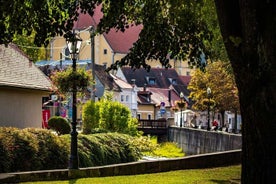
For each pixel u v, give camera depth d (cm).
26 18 1151
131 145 2892
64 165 2227
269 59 823
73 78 1908
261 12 824
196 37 1307
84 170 1628
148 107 10988
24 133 2089
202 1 1289
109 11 1263
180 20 1282
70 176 1591
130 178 1611
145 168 1798
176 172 1814
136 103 10556
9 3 1077
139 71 12025
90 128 3416
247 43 836
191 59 1335
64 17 1188
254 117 855
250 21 825
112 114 3600
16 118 2831
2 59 2777
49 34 1184
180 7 1268
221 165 2070
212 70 7588
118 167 1722
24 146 2050
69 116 4344
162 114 9725
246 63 845
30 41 5031
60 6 1181
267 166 855
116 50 12119
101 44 12181
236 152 2144
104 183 1477
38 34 1178
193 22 1290
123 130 3641
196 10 1291
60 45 10219
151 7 1284
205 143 5331
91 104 3441
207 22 1400
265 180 855
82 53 10875
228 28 871
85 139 2509
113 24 1299
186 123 8544
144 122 7231
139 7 1298
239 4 848
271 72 829
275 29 817
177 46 1307
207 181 1565
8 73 2708
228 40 866
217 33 1595
